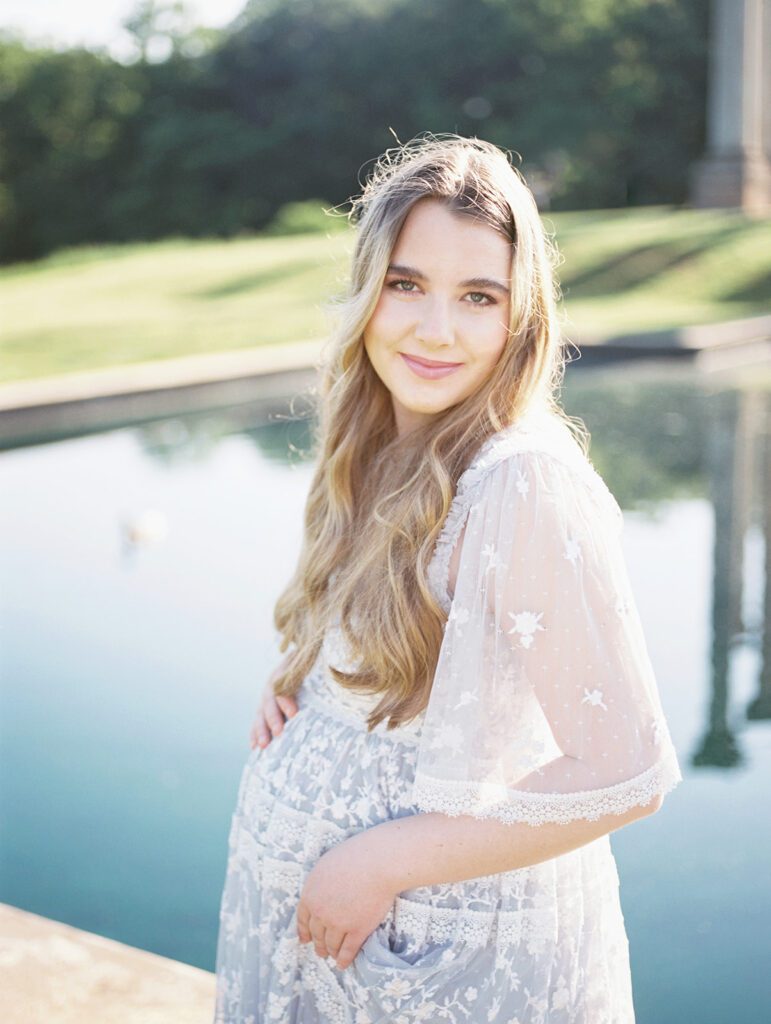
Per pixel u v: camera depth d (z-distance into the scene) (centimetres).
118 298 1733
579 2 3378
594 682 125
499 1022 136
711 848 306
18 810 346
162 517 631
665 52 3388
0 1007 210
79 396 891
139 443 880
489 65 3456
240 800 164
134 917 294
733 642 441
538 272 141
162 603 518
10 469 799
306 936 143
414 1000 136
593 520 127
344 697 148
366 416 161
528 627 126
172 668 446
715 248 1728
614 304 1562
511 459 130
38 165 3538
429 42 3422
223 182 3525
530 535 126
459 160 141
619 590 127
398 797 141
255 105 3606
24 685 434
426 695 139
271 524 643
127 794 355
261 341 1309
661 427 868
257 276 1820
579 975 142
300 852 148
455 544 135
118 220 3494
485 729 130
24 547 610
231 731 394
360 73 3484
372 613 140
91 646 470
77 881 310
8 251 3544
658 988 253
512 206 139
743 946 266
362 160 3522
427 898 137
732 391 1010
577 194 3497
